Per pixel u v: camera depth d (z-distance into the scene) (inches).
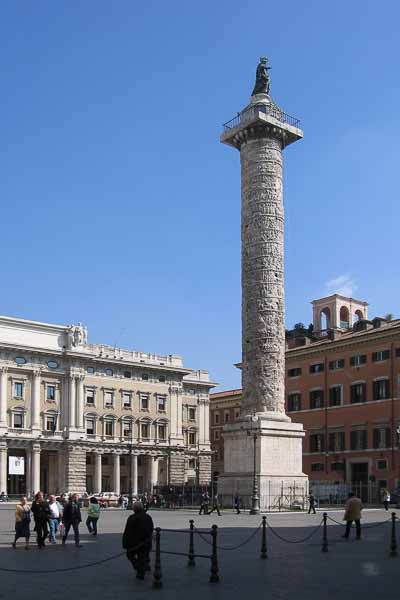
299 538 1302.9
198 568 895.7
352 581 791.7
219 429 4790.8
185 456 4436.5
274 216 2319.1
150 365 4256.9
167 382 4367.6
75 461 3843.5
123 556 1018.1
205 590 730.8
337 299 3900.1
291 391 3417.8
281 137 2375.7
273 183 2337.6
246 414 2252.7
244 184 2368.4
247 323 2282.2
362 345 3117.6
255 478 2154.3
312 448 3275.1
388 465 2918.3
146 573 850.8
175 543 1226.6
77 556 1024.9
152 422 4244.6
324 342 3297.2
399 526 1628.9
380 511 2271.2
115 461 4035.4
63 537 1193.4
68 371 3922.2
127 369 4197.8
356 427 3083.2
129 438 4128.9
